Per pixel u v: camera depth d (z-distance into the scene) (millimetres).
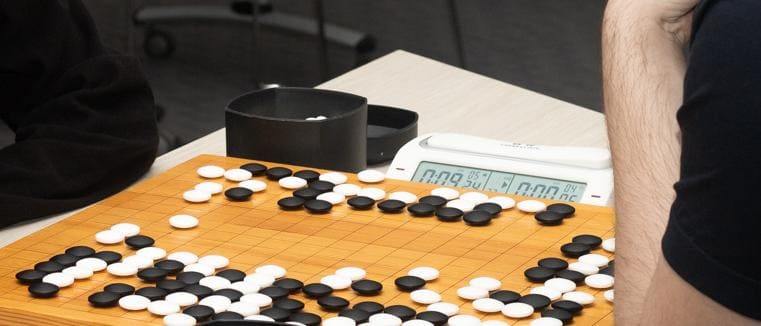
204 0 4527
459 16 4438
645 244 787
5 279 989
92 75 1382
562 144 1526
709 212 648
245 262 1022
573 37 4246
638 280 778
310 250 1047
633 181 820
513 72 3947
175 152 1462
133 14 3994
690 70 658
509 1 4605
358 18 4398
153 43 3959
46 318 919
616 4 910
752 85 624
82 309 929
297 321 892
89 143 1312
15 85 1440
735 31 633
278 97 1345
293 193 1164
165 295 943
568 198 1202
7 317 934
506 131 1567
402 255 1036
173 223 1091
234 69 3887
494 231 1086
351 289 969
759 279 641
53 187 1273
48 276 973
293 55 3979
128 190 1187
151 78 3785
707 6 651
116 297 934
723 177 637
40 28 1420
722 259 647
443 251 1044
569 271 985
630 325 769
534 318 921
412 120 1433
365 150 1316
